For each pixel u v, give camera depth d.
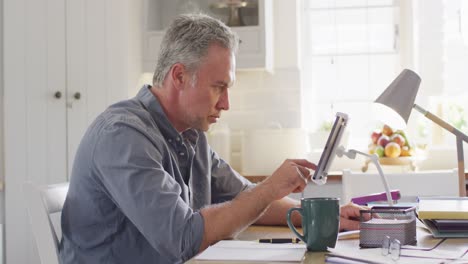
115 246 1.64
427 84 3.73
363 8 3.80
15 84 3.25
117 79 3.30
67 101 3.29
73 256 1.67
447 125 2.15
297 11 3.78
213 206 1.56
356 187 2.54
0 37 3.25
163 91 1.79
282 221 1.98
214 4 3.56
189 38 1.73
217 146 3.60
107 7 3.30
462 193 2.17
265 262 1.27
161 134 1.75
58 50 3.29
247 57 3.48
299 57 3.80
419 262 1.20
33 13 3.27
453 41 3.71
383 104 2.10
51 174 3.28
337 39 3.83
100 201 1.63
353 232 1.63
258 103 3.80
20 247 3.26
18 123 3.26
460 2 3.70
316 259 1.30
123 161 1.53
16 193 3.26
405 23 3.76
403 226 1.42
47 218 1.58
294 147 3.45
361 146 3.78
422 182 2.53
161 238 1.47
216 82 1.74
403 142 3.40
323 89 3.84
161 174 1.54
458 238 1.56
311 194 3.21
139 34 3.50
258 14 3.50
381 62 3.80
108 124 1.60
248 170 3.49
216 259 1.30
